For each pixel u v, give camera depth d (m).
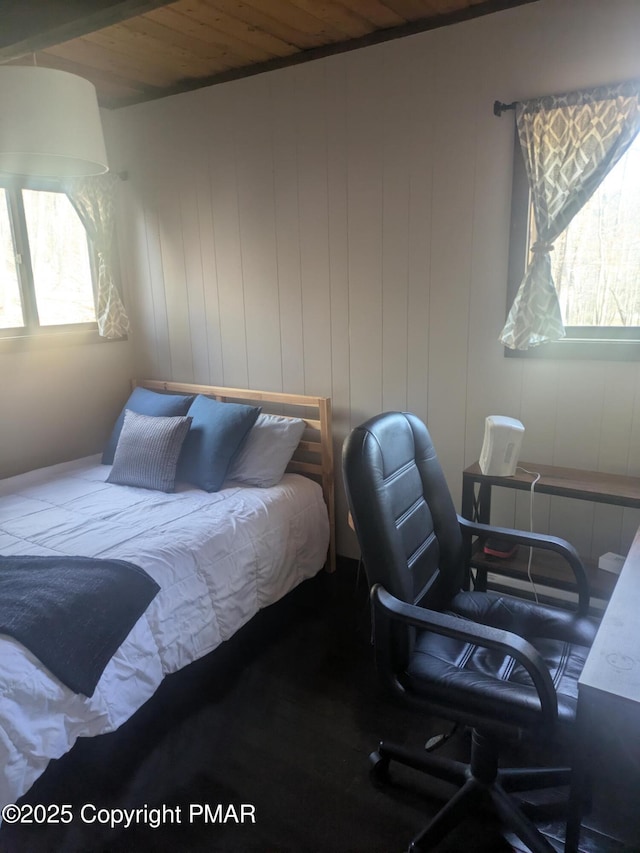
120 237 3.64
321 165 2.85
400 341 2.81
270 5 2.28
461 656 1.63
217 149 3.15
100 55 2.74
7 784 1.58
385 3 2.29
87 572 2.01
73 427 3.52
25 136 1.85
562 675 1.52
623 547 2.40
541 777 1.71
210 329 3.44
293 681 2.31
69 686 1.74
